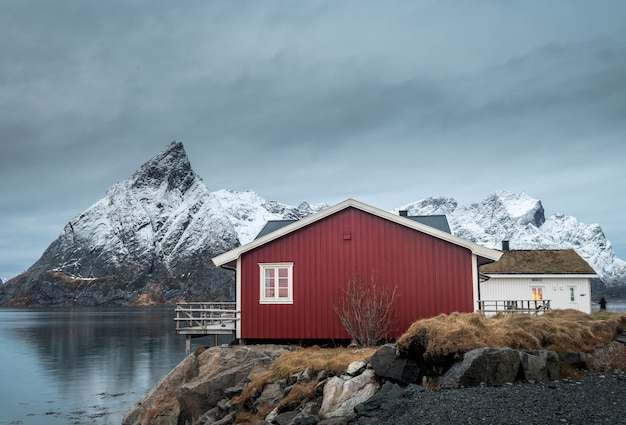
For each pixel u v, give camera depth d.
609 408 13.48
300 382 19.28
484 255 27.55
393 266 28.09
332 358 20.91
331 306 28.22
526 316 20.08
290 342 28.48
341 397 17.41
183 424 23.47
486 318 21.09
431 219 33.69
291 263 28.77
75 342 71.12
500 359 16.48
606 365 17.72
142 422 24.12
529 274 47.97
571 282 47.94
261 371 22.62
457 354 17.22
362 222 28.52
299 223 28.78
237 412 20.64
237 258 29.20
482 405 14.46
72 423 28.81
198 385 23.17
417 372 17.62
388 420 14.91
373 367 17.91
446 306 27.55
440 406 14.87
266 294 28.84
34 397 35.22
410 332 18.22
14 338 79.50
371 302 27.59
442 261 27.83
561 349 18.03
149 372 44.59
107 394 36.00
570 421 12.76
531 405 14.09
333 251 28.55
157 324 113.88
